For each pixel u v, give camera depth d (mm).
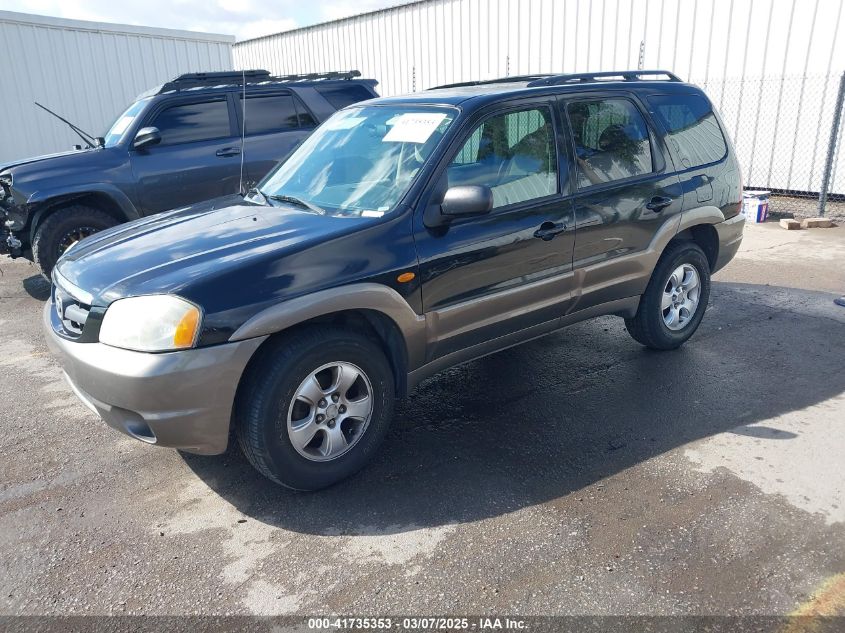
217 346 2779
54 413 4234
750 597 2469
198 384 2770
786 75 10078
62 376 4855
